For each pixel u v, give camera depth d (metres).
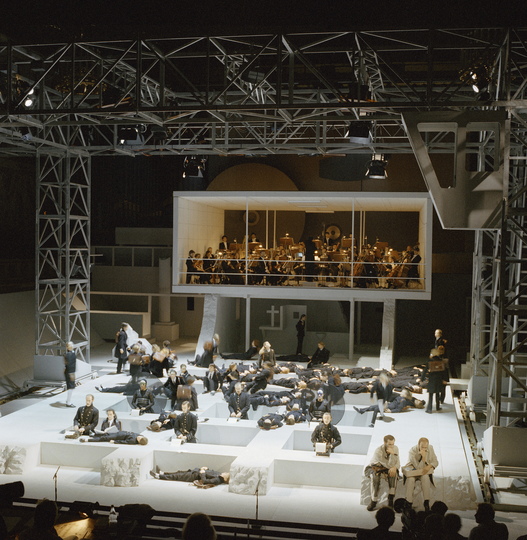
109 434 14.11
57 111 13.09
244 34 12.35
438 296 28.11
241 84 17.38
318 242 25.97
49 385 20.30
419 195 21.69
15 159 29.77
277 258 24.72
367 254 23.66
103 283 30.89
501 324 11.77
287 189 30.05
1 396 19.62
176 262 23.73
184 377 16.16
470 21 11.67
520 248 13.91
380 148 20.42
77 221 21.20
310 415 15.43
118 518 7.30
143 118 14.34
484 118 11.62
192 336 30.48
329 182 30.02
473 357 19.66
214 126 20.47
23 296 25.17
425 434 14.74
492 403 13.65
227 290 23.83
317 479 12.81
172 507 11.52
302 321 24.28
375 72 17.58
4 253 28.94
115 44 14.11
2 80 15.35
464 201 11.74
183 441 14.02
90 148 20.61
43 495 12.05
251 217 30.36
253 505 11.72
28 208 30.83
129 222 37.25
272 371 17.86
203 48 15.88
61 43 13.10
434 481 11.84
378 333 28.92
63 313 20.97
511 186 17.45
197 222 25.98
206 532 4.49
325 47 14.86
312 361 22.08
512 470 11.46
